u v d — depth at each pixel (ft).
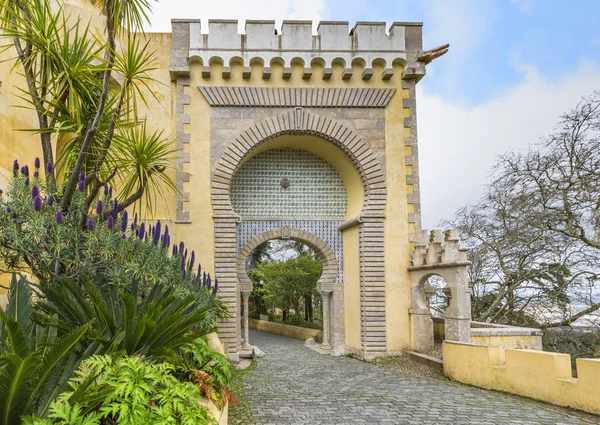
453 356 30.04
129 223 37.70
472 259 52.65
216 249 38.83
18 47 18.45
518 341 32.55
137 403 10.14
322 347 45.39
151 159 20.88
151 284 17.34
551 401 22.34
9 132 23.98
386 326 39.55
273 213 44.37
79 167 17.06
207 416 11.39
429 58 41.37
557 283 44.42
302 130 40.65
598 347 42.50
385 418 19.88
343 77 41.24
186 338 14.67
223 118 40.29
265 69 40.09
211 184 39.50
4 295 22.15
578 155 42.29
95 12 35.86
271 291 82.17
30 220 14.84
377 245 40.14
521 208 45.96
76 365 11.76
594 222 41.60
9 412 9.20
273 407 21.93
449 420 19.52
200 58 39.93
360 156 40.91
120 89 21.36
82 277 15.47
